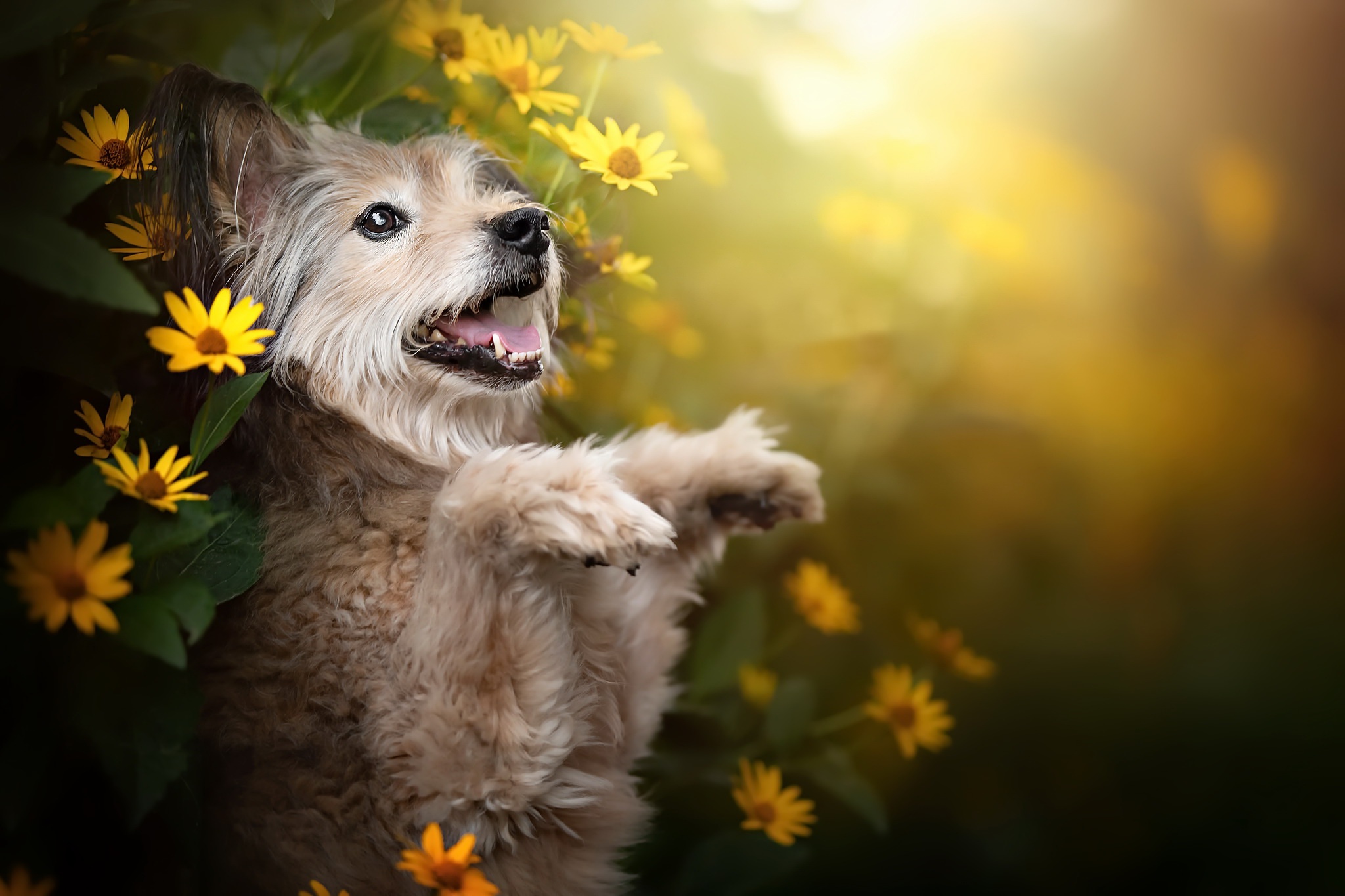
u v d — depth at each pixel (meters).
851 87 1.94
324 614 1.29
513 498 1.28
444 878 1.25
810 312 1.81
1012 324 2.09
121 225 1.30
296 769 1.29
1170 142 2.55
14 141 1.24
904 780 1.70
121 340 1.30
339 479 1.34
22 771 1.20
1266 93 2.62
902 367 1.77
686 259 1.81
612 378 1.69
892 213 1.72
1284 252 2.62
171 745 1.22
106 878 1.25
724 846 1.46
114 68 1.29
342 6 1.42
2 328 1.24
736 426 1.44
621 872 1.38
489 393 1.37
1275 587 2.04
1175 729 1.76
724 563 1.67
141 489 1.22
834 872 1.63
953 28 2.29
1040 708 1.77
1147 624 1.93
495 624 1.28
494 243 1.35
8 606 1.18
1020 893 1.64
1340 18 2.54
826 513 1.70
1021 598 1.90
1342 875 1.64
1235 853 1.66
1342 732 1.74
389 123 1.46
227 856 1.28
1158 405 2.22
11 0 1.22
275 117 1.36
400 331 1.35
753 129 1.84
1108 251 2.33
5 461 1.25
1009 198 2.14
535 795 1.29
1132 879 1.65
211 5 1.38
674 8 1.78
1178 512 2.17
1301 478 2.33
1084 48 2.46
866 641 1.72
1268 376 2.46
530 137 1.48
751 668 1.58
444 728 1.28
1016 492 1.94
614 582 1.38
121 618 1.20
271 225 1.35
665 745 1.60
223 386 1.25
